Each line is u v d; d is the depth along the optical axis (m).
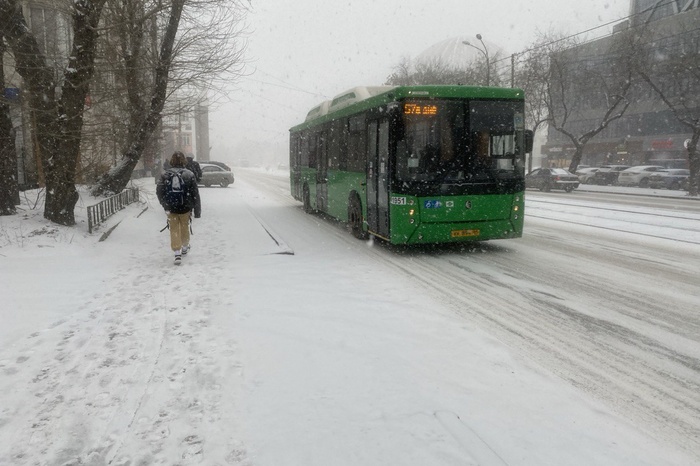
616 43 34.59
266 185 36.50
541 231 12.79
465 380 4.05
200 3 14.13
